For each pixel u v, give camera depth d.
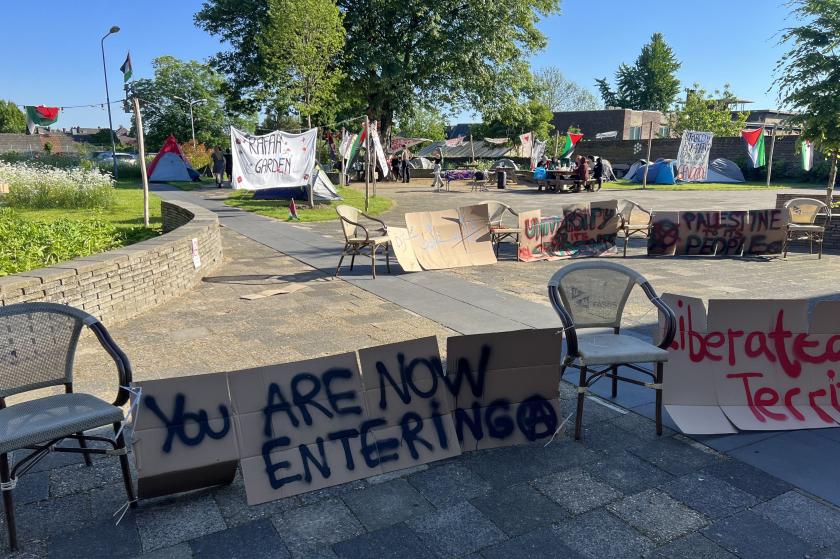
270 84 22.06
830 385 4.20
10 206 17.27
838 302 4.14
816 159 34.25
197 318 6.62
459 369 3.72
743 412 4.06
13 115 82.00
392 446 3.49
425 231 9.93
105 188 18.62
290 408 3.33
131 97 13.16
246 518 3.00
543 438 3.85
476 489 3.29
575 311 4.26
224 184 28.45
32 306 3.09
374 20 29.98
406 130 61.28
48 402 3.05
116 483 3.29
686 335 4.20
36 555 2.69
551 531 2.91
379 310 7.06
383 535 2.87
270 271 9.45
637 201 23.03
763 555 2.72
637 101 82.12
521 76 33.25
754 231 11.29
